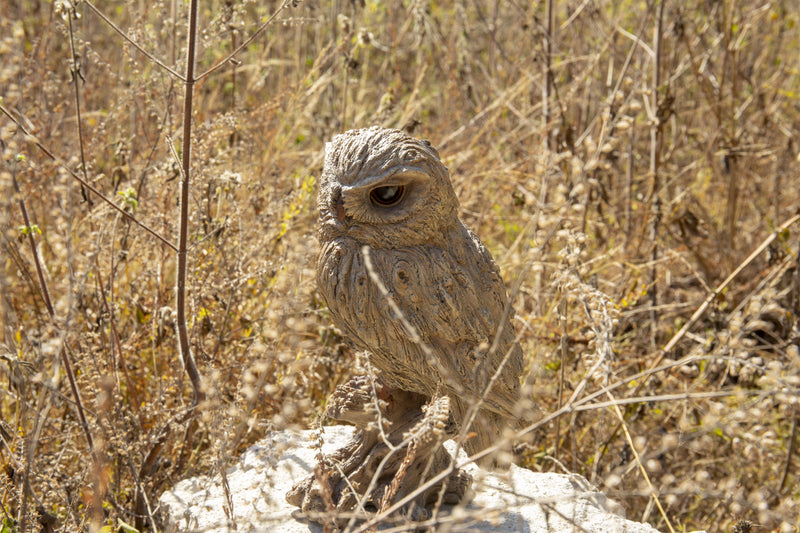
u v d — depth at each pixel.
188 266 3.11
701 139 5.32
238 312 3.37
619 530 2.46
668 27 5.00
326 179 2.18
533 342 3.57
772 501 3.16
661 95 4.54
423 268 2.17
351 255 2.18
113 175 3.50
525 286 4.07
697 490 2.18
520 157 4.88
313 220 3.88
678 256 3.89
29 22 4.79
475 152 4.43
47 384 2.17
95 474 2.18
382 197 2.15
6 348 2.58
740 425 3.06
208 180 3.32
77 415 2.80
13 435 2.70
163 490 3.02
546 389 2.87
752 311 2.72
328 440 3.03
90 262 2.50
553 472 3.14
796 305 3.62
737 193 4.71
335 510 2.12
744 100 5.28
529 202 3.63
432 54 5.49
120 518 2.71
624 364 3.73
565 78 5.32
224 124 3.56
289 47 5.61
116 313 3.35
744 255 4.80
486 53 6.05
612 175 4.86
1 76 2.74
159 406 2.94
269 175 4.02
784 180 5.31
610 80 4.64
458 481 2.49
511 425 2.40
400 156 2.11
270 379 3.06
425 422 2.01
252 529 2.26
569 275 2.61
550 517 2.52
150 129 4.14
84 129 4.00
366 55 5.07
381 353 2.24
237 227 3.35
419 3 4.84
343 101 4.32
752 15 5.11
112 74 3.47
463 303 2.21
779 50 5.70
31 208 3.48
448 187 2.21
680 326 4.31
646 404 3.57
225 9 3.43
